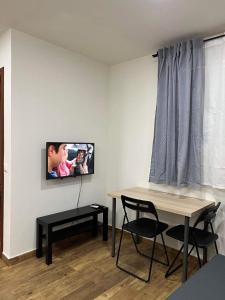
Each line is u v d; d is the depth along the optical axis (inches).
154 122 121.9
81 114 130.5
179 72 106.6
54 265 102.8
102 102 142.5
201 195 106.1
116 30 99.3
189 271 99.9
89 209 126.9
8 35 100.7
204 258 100.6
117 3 79.7
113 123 144.1
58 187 121.2
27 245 108.2
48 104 114.5
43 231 110.9
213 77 100.6
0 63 107.2
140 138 130.3
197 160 103.0
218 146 98.7
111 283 91.1
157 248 120.7
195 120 103.4
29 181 108.3
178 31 99.0
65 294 84.2
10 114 100.8
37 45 108.7
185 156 104.4
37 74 109.3
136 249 118.6
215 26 94.4
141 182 130.4
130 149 135.3
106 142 147.1
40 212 113.5
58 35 105.5
